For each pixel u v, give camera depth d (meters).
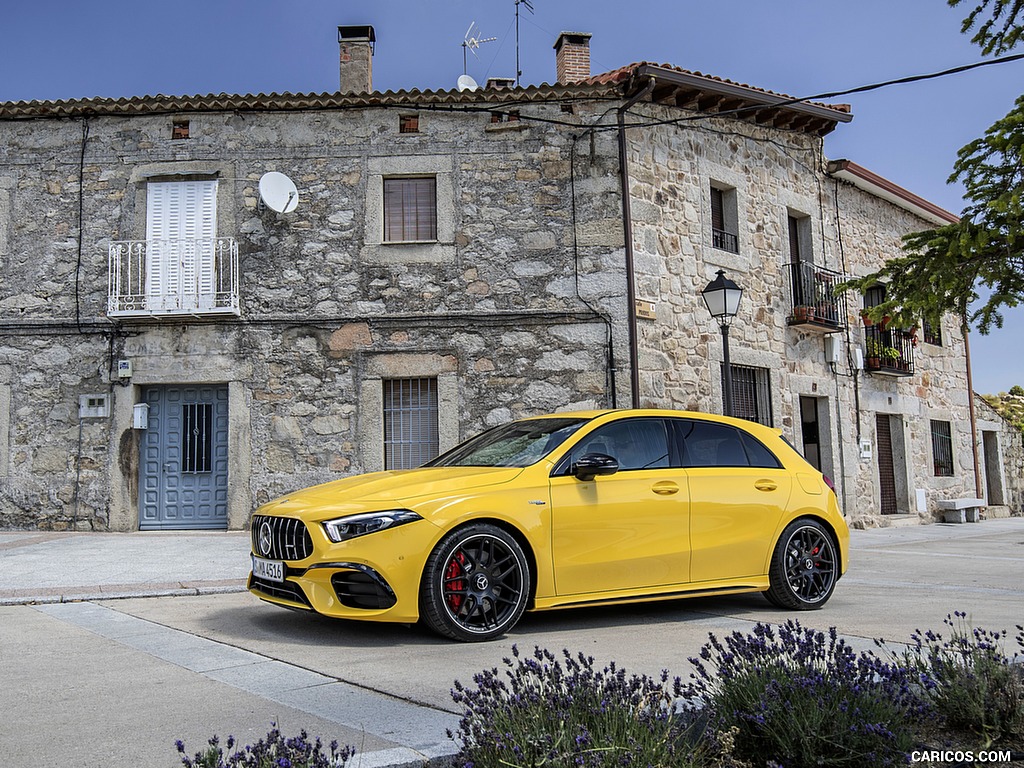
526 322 12.72
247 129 12.98
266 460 12.43
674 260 13.52
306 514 5.14
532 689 3.00
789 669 3.30
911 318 8.24
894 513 18.00
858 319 17.28
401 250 12.77
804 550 6.50
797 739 2.96
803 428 16.47
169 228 12.83
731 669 3.40
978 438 21.73
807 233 16.48
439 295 12.73
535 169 12.98
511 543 5.30
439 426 12.55
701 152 14.31
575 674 3.04
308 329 12.65
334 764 2.55
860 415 16.94
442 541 5.12
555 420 6.32
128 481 12.42
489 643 5.11
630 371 12.66
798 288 15.59
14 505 12.48
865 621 5.82
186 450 12.72
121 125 12.98
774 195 15.63
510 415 12.57
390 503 5.11
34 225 12.85
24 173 12.93
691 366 13.52
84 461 12.48
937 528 16.70
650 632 5.47
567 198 12.94
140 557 9.32
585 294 12.77
